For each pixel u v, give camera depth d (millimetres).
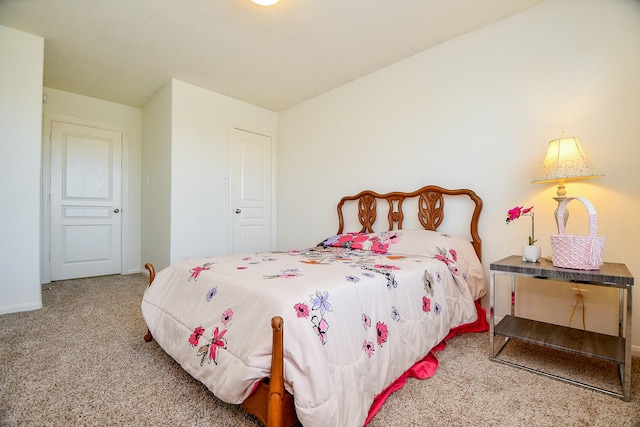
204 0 2047
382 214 2957
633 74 1742
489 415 1210
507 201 2191
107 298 2869
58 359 1646
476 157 2344
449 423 1159
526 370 1564
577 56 1914
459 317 1860
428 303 1638
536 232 2057
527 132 2105
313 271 1508
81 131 3736
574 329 1734
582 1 1897
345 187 3320
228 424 1143
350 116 3271
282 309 1056
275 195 4203
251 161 3941
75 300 2795
